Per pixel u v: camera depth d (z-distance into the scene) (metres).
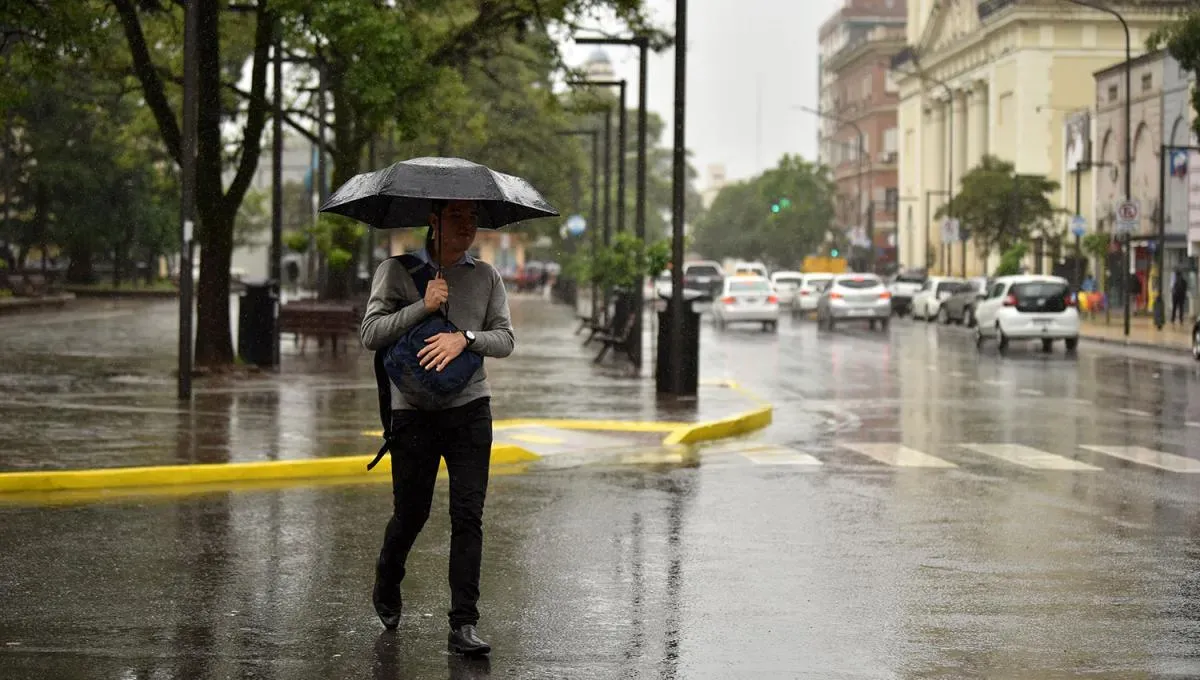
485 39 31.22
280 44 30.16
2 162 70.12
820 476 15.16
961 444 18.50
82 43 25.69
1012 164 78.38
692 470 15.66
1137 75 71.06
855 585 9.62
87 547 10.68
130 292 75.75
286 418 19.05
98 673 7.25
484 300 7.85
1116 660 7.69
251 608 8.77
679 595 9.27
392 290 7.75
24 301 55.41
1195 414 22.88
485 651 7.67
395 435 7.76
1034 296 41.78
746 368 34.41
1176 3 89.00
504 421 20.12
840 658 7.71
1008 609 8.91
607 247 39.34
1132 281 65.50
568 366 32.19
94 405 20.34
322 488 13.94
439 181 7.58
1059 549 10.95
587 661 7.61
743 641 8.08
